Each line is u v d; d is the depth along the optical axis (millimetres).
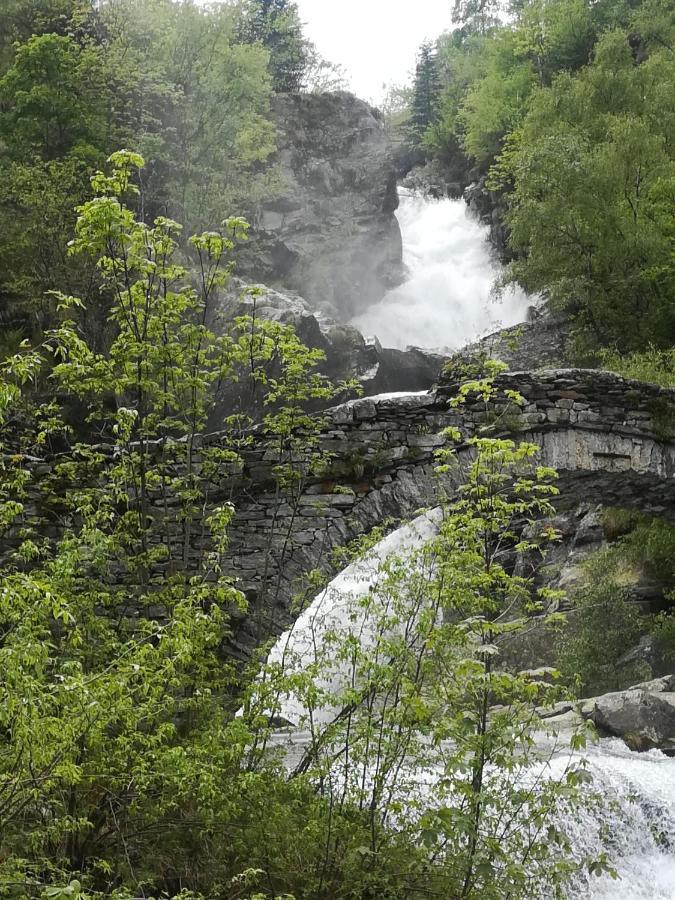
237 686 12297
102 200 10836
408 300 45531
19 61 34250
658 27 44375
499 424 14656
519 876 8547
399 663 9391
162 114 37500
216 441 13664
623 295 30500
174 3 40000
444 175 57156
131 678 8664
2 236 28094
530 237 31281
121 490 11664
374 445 14180
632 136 30688
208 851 9203
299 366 12180
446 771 8719
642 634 21922
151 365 11188
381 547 12383
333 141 48656
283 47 61250
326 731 9453
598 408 15281
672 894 12648
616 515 25062
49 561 10141
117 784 8992
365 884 8844
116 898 7617
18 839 8258
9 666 7246
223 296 27656
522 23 52062
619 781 14023
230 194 37562
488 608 9477
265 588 12656
